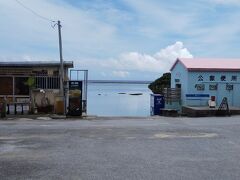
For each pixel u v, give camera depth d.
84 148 11.59
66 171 8.64
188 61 34.44
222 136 14.27
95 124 19.38
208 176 8.21
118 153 10.76
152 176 8.19
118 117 25.67
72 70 27.19
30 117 24.05
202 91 32.66
